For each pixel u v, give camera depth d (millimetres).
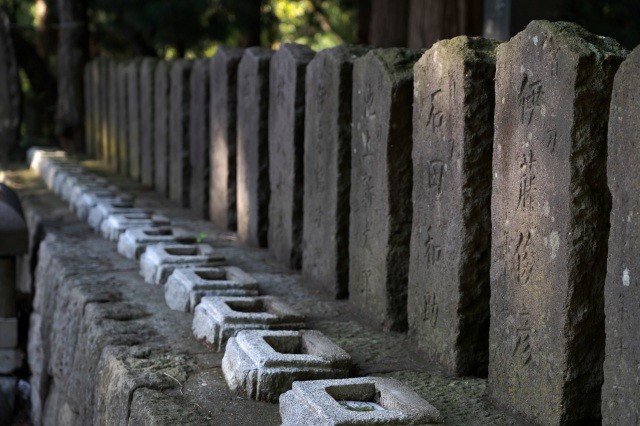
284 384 4547
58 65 17312
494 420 4246
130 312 6051
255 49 8609
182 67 10828
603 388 3633
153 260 7023
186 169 10961
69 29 17078
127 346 5355
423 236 5211
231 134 9320
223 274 6613
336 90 6496
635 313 3439
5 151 16609
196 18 14844
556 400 3975
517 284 4258
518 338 4254
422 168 5207
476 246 4805
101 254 8000
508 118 4297
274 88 7965
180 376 4836
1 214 7582
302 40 20469
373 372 4961
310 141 7082
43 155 14594
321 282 6910
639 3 10484
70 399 6215
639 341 3416
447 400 4527
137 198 11680
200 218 10289
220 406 4441
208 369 4969
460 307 4836
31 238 10102
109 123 15031
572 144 3828
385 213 5715
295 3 19562
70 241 8586
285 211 7703
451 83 4844
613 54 3811
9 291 7789
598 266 3885
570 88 3820
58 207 10836
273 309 5668
